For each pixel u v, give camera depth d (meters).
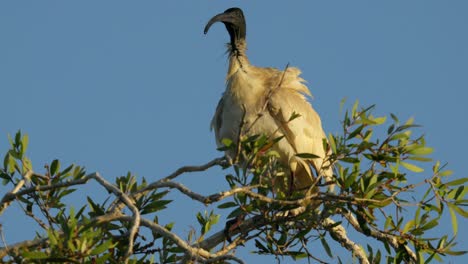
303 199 17.78
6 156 18.22
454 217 18.03
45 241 15.84
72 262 14.29
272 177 18.08
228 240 18.86
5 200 17.14
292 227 18.97
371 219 18.16
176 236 15.84
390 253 18.67
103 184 16.14
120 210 16.64
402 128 18.19
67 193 18.06
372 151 18.34
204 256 17.16
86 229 15.15
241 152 17.53
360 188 17.94
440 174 18.20
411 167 18.41
